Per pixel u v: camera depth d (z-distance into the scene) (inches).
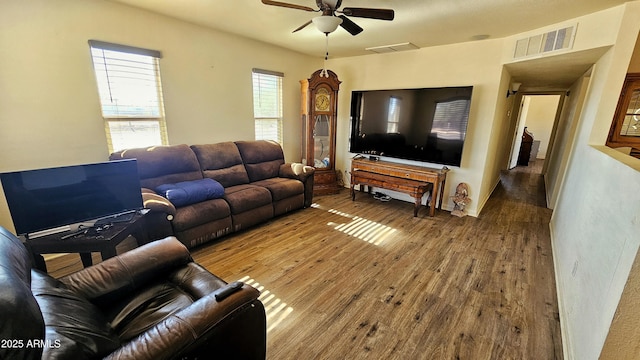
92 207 76.7
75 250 69.9
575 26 100.9
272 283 86.8
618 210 54.6
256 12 106.9
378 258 102.7
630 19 87.5
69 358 30.9
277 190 133.6
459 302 79.2
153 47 112.5
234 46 140.8
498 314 74.6
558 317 73.9
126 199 82.5
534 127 362.3
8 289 26.7
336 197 178.4
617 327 44.0
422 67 154.8
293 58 173.6
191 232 101.6
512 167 297.6
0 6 79.4
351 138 181.8
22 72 85.2
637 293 41.8
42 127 91.0
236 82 145.7
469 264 99.6
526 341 65.9
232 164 137.9
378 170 161.8
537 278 91.6
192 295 56.9
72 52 93.6
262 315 49.0
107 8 98.4
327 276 90.9
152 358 34.4
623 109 113.8
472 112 142.4
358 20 109.0
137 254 61.4
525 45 118.5
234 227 116.6
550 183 191.9
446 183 157.6
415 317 73.1
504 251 109.5
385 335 67.0
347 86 188.9
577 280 69.5
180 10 106.4
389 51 162.7
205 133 137.8
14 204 65.9
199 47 127.2
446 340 65.8
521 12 97.3
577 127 133.8
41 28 86.7
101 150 105.3
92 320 41.9
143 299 56.2
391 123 163.5
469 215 149.4
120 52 105.0
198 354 39.4
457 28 116.6
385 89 161.5
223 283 59.1
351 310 75.4
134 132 114.7
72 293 46.3
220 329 41.7
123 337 46.8
